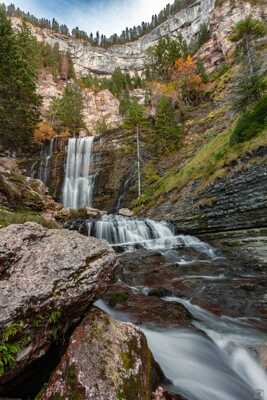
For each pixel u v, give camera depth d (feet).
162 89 153.38
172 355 12.91
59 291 9.88
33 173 116.06
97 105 263.49
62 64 281.95
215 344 14.17
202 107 127.03
